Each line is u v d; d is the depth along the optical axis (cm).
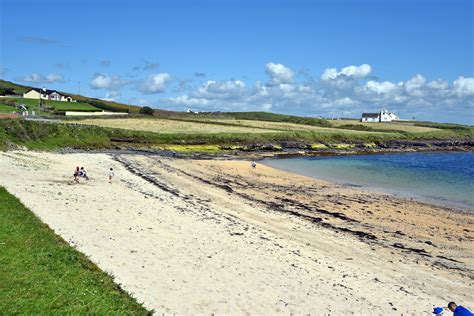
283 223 3066
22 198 2698
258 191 4472
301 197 4234
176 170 5784
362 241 2750
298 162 8119
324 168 7156
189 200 3612
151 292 1641
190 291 1706
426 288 2031
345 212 3600
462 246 2769
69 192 3247
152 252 2086
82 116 11806
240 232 2675
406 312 1752
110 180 4184
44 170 4259
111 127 9781
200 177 5278
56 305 1259
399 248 2652
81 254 1842
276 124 14250
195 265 1989
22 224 2030
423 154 10675
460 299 1931
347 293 1873
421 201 4256
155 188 4081
